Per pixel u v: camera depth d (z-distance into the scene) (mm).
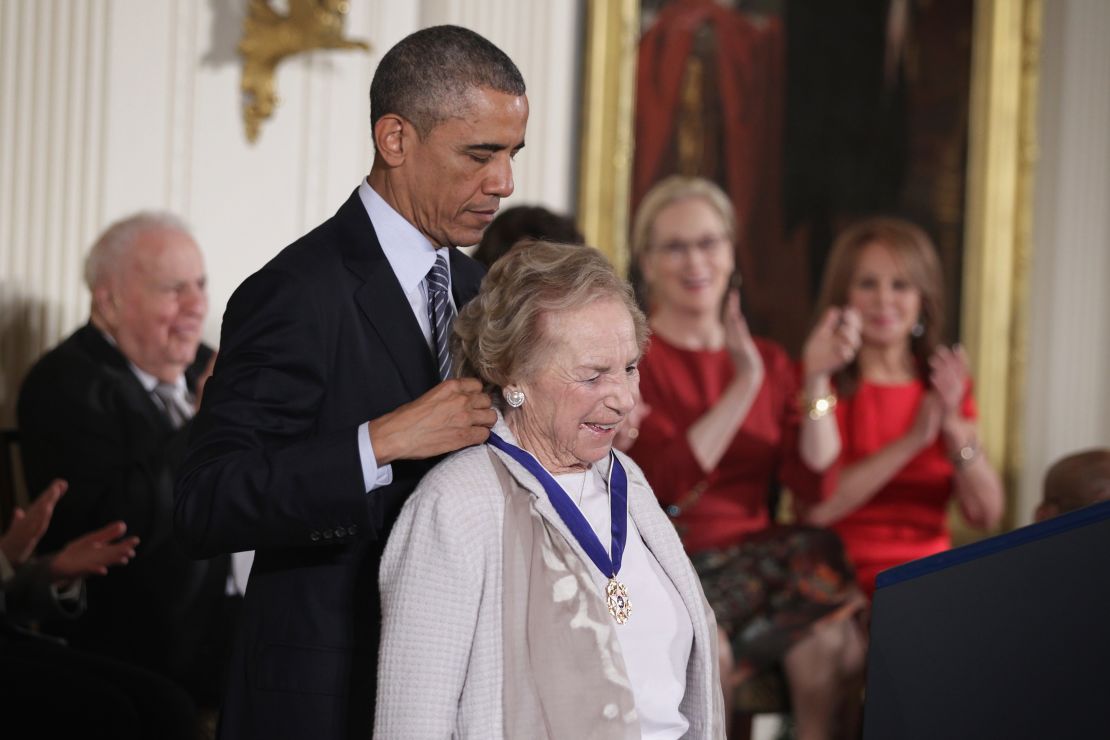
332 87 11297
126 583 8125
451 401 4484
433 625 4156
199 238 10656
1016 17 14461
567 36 12852
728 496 11266
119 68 10242
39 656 7371
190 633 8180
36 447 8367
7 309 9859
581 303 4402
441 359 5164
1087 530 3418
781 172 13672
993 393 14438
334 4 10492
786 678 9305
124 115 10281
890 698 3588
